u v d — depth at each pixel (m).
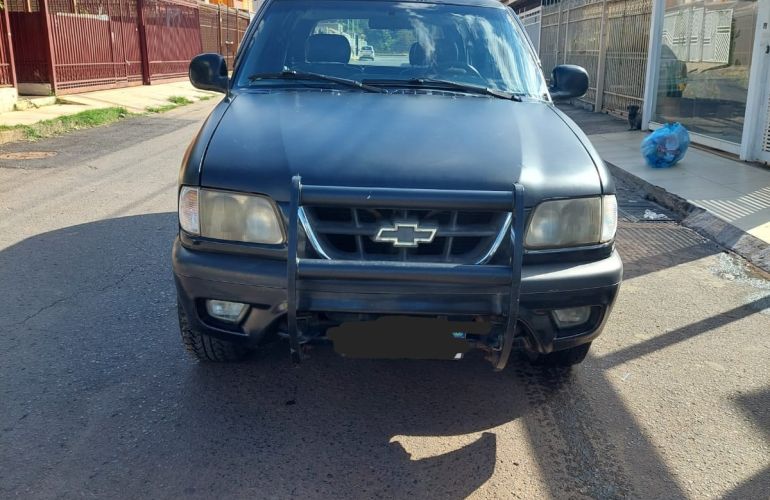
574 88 4.34
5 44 13.38
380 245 2.73
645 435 3.18
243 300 2.79
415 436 3.10
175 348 3.84
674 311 4.68
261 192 2.77
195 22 24.67
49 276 4.89
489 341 2.83
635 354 4.02
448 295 2.68
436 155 2.90
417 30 4.18
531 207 2.83
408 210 2.69
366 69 4.04
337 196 2.60
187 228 2.93
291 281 2.59
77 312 4.29
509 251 2.72
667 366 3.88
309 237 2.67
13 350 3.77
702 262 5.75
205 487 2.69
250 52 4.09
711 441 3.15
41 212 6.64
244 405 3.30
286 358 3.77
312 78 3.85
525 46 4.33
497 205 2.65
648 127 12.40
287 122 3.18
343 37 4.13
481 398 3.46
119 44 18.89
